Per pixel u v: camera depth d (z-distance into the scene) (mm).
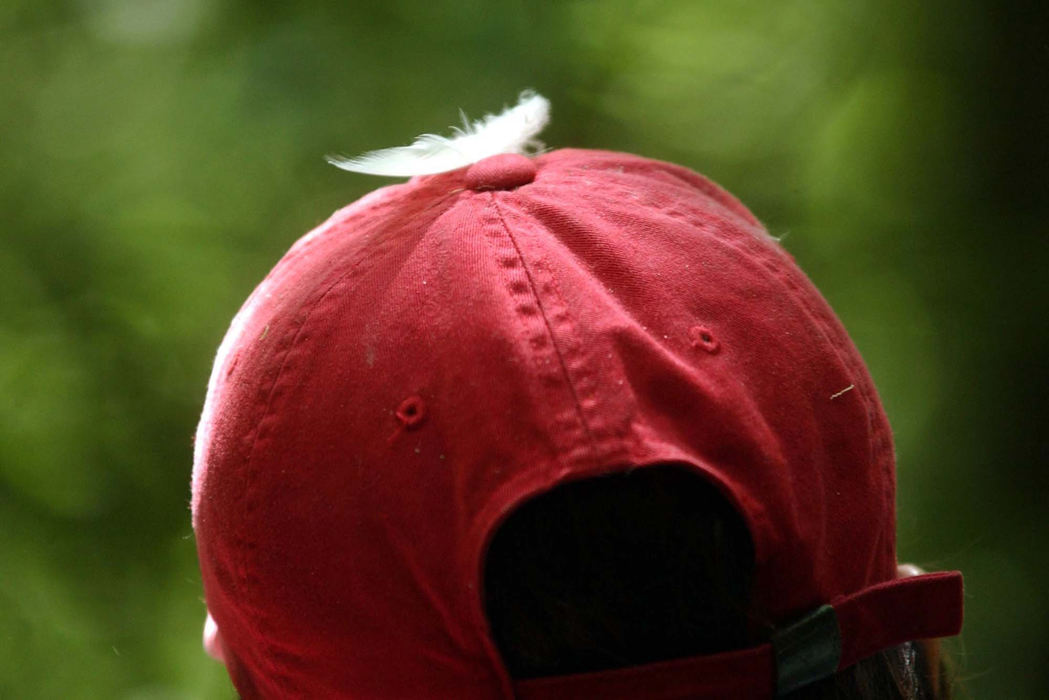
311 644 1746
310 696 1758
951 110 5414
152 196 4762
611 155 1832
